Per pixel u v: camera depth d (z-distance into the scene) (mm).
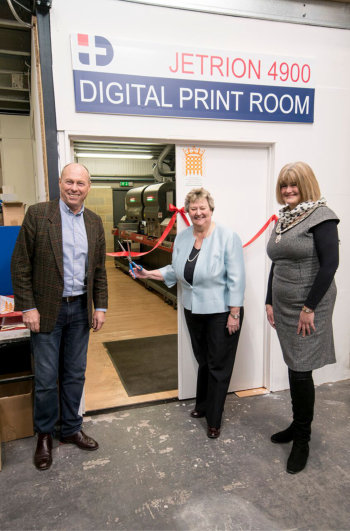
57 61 2098
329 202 2770
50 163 2172
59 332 2000
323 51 2596
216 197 2584
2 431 2189
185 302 2309
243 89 2434
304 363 1870
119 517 1649
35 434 2270
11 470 1958
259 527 1589
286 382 2842
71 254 1930
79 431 2176
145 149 6402
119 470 1956
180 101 2320
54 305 1907
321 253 1760
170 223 2525
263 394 2773
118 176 9586
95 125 2207
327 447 2125
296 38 2523
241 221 2666
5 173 5293
